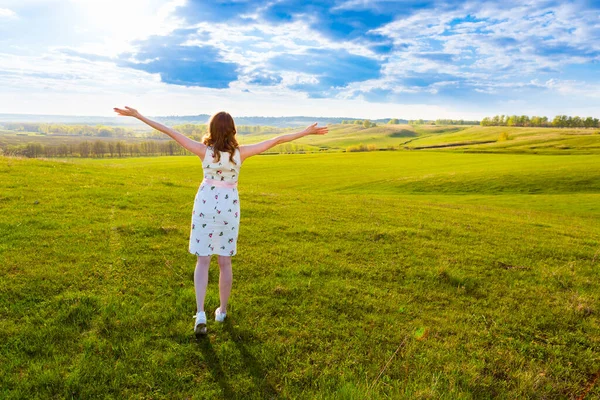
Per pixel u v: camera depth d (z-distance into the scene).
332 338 4.88
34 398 3.46
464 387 4.14
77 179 15.06
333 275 7.02
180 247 7.75
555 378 4.41
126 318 4.81
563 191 37.56
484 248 9.80
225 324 4.96
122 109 4.52
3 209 9.26
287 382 4.00
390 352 4.66
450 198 33.41
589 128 176.25
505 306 6.22
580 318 5.91
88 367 3.89
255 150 4.73
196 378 3.94
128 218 9.78
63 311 4.85
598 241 12.42
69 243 7.37
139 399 3.60
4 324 4.50
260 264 7.23
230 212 4.61
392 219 13.17
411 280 7.08
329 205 15.69
